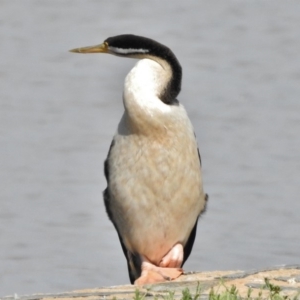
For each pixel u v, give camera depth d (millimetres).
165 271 13680
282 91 52500
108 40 14422
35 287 27875
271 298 11031
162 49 13938
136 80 13789
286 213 34125
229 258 29500
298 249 30328
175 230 14000
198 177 13977
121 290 12117
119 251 30703
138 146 13766
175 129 13711
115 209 14148
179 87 14016
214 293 11250
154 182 13766
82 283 28312
